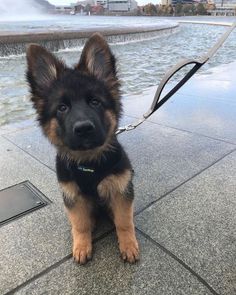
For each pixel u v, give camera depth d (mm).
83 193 427
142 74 1908
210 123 854
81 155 413
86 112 401
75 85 420
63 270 405
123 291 374
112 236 459
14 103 1353
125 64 2260
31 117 1157
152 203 527
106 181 422
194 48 3164
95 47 451
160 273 395
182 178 597
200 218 488
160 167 638
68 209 435
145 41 3896
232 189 558
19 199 553
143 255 422
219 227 468
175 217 493
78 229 436
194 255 419
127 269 402
